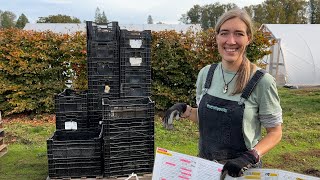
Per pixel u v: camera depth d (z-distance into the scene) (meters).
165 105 9.05
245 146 2.23
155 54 8.75
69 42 8.66
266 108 2.18
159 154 2.25
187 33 8.97
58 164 4.59
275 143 2.16
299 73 15.66
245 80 2.21
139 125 4.71
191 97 9.05
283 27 17.59
